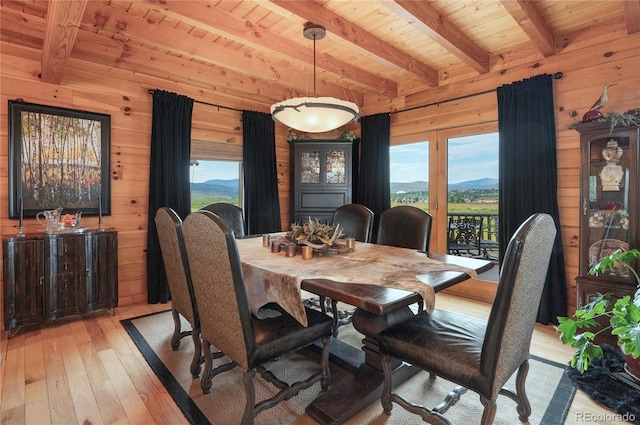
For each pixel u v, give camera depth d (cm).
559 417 168
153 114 348
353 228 311
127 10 272
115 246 308
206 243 153
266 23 290
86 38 304
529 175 310
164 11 244
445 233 394
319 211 455
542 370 214
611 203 256
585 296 256
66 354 232
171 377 204
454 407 179
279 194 474
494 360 126
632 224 238
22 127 284
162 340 255
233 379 205
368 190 445
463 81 372
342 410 166
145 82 350
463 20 282
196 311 198
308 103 237
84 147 314
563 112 300
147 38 288
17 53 281
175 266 203
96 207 322
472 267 187
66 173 306
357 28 292
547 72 310
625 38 269
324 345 185
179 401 180
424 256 218
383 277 166
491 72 349
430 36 276
